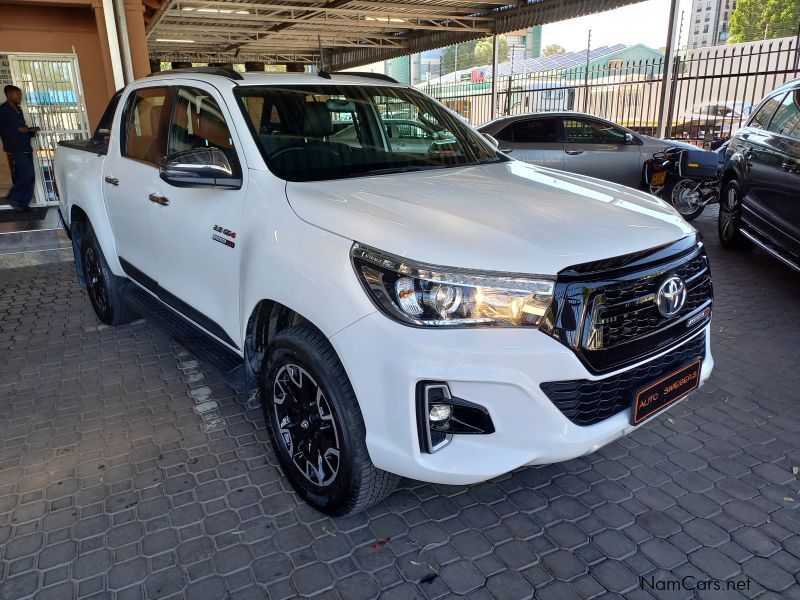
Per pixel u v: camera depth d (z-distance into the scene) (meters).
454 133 3.67
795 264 5.20
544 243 2.16
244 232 2.75
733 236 6.75
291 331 2.50
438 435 2.19
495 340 2.05
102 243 4.38
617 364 2.21
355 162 3.09
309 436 2.60
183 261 3.34
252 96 3.12
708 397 3.60
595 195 2.75
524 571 2.32
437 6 16.48
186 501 2.75
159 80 3.82
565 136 9.08
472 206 2.45
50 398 3.71
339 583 2.28
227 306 2.99
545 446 2.16
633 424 2.34
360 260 2.19
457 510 2.67
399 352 2.07
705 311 2.57
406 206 2.42
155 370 4.08
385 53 23.89
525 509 2.67
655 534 2.51
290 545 2.47
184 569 2.35
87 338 4.66
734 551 2.41
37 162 10.41
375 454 2.22
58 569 2.36
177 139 3.53
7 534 2.55
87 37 10.41
